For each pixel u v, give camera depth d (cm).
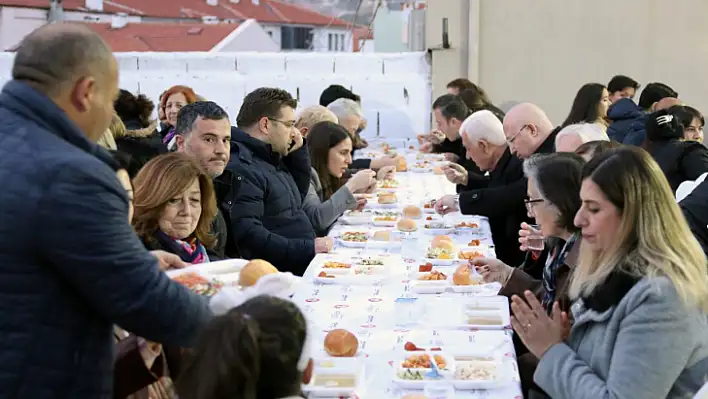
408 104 855
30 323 174
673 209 216
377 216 454
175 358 223
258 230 387
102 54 185
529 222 438
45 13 948
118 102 488
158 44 935
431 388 218
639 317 207
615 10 854
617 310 214
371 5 1091
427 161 669
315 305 293
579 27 859
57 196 172
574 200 268
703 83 854
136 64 844
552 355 224
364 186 455
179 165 286
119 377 212
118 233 179
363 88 854
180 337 188
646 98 726
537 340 230
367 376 229
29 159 175
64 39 181
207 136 354
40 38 182
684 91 859
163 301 184
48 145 177
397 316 272
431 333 260
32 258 174
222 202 387
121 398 212
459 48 857
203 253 300
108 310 180
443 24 855
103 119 190
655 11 850
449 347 246
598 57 862
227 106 847
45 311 175
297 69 847
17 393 174
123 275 178
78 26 187
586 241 226
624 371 206
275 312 147
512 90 871
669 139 480
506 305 286
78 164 175
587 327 224
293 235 410
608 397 207
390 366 236
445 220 444
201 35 955
